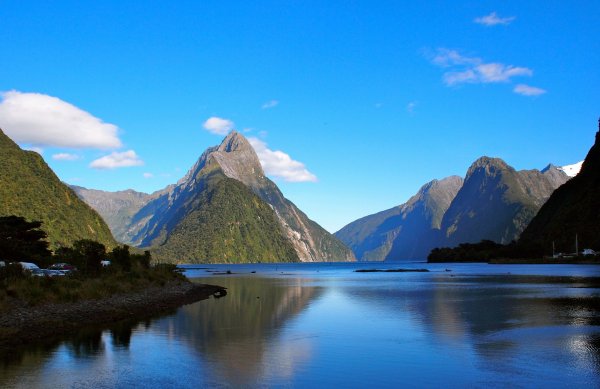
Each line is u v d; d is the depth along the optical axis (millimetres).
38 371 23500
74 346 29109
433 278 117000
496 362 25250
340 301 57969
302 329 35812
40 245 101750
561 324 37000
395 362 25406
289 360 25875
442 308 48719
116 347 28828
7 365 24531
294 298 62781
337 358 26250
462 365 24719
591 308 47031
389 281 108125
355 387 21234
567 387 21094
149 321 39688
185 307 51000
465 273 143625
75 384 21438
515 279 100938
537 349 28156
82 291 47219
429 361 25578
